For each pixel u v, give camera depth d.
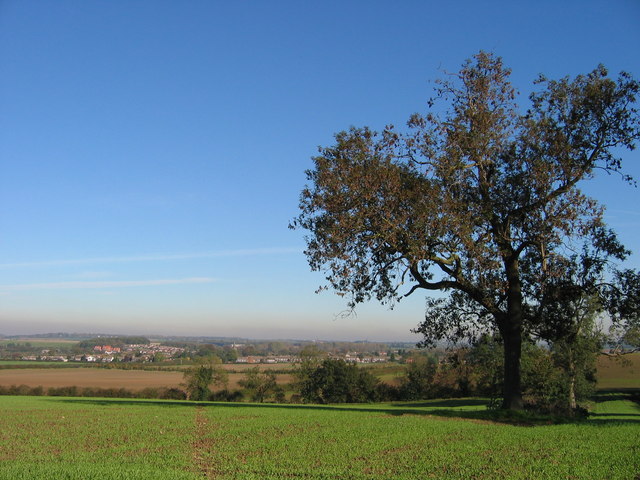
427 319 30.17
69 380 82.69
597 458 15.60
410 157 25.45
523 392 51.12
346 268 24.17
